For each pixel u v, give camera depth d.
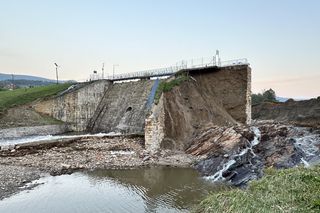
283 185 12.82
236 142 32.34
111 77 66.81
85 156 33.91
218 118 42.91
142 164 31.72
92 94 61.94
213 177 27.45
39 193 22.39
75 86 63.75
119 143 39.81
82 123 59.94
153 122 37.47
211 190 23.53
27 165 29.77
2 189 22.70
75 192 22.88
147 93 53.47
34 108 57.47
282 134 33.41
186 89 44.50
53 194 22.30
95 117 61.19
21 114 54.97
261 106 98.62
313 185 12.16
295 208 10.27
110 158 33.44
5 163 30.09
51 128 53.91
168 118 40.03
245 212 10.73
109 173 28.52
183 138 39.16
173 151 36.88
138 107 52.78
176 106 41.31
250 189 13.96
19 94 65.38
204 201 13.86
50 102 58.31
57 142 38.53
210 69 47.94
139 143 40.03
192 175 28.25
